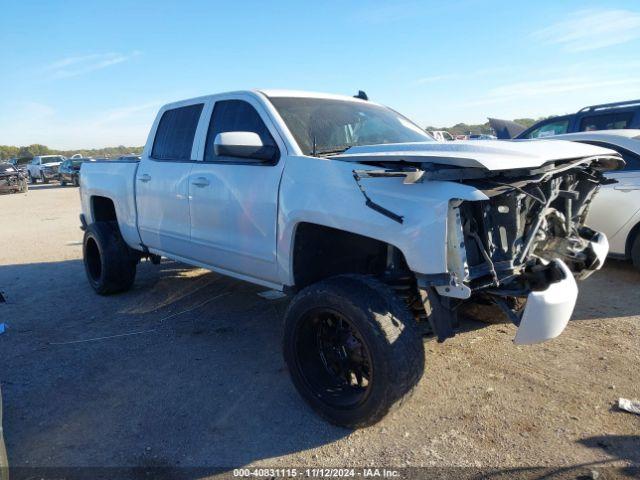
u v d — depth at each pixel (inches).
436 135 188.4
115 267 228.4
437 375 147.6
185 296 233.1
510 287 118.3
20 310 222.7
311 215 128.0
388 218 111.7
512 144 121.6
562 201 138.3
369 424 117.0
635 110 303.1
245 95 161.3
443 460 110.3
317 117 156.3
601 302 203.6
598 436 116.6
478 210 113.5
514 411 127.9
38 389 147.9
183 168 178.9
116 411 134.5
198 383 148.9
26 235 442.0
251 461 112.6
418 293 126.0
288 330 128.9
